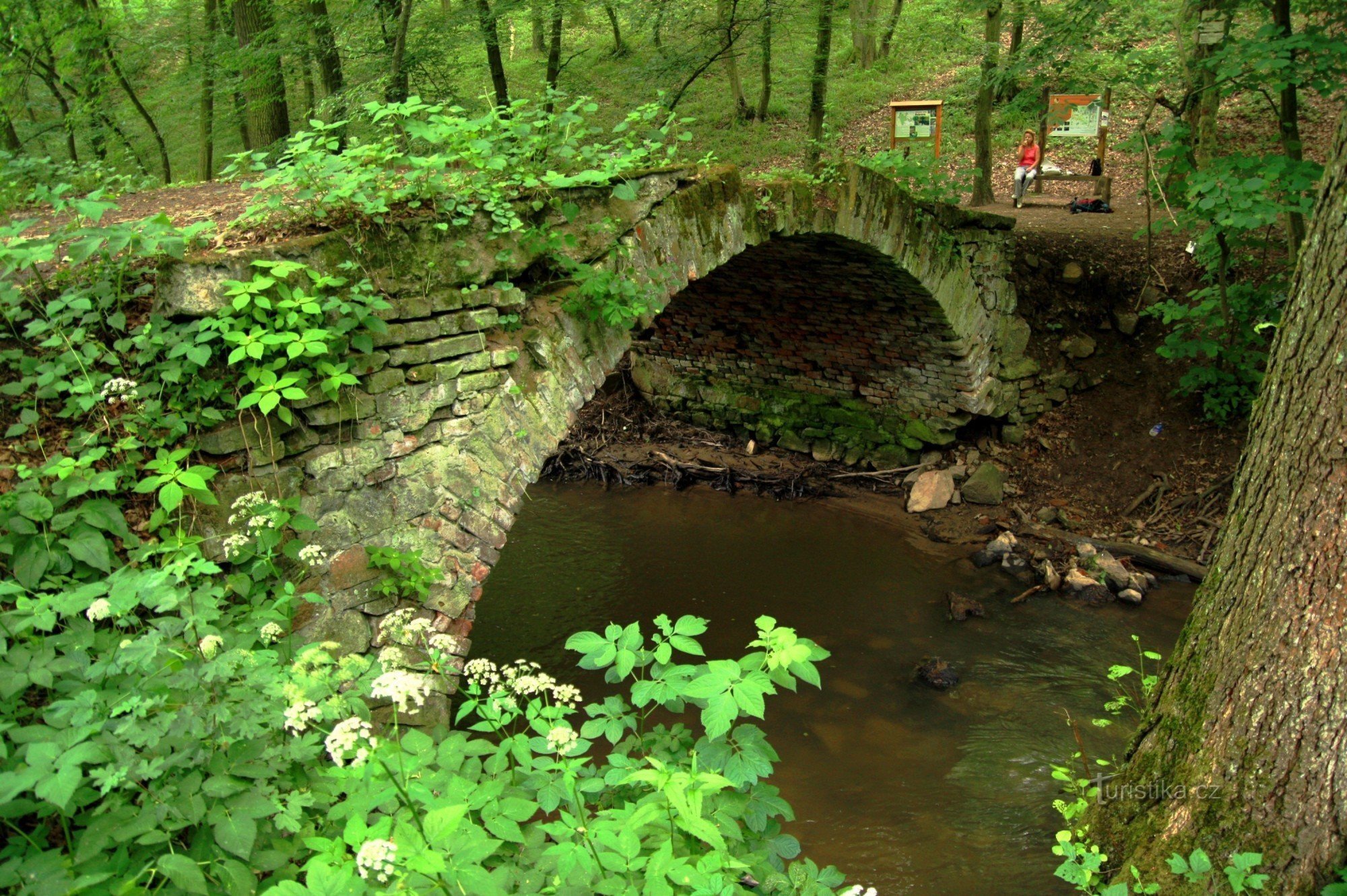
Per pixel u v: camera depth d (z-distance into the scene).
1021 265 10.39
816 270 8.98
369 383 4.06
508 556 9.15
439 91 9.33
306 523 3.74
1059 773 4.54
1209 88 7.67
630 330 5.71
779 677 2.66
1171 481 9.06
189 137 12.49
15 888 2.11
